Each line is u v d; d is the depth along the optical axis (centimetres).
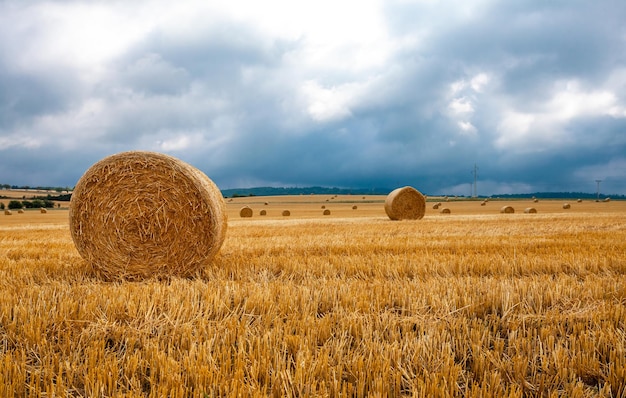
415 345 374
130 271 790
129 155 803
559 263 721
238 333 402
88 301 491
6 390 305
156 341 387
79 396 314
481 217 2581
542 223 1889
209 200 803
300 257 855
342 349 370
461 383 342
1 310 450
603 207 5147
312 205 7025
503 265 721
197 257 800
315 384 309
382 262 761
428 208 5122
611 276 640
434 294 517
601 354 374
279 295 522
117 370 335
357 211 4809
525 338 396
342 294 529
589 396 323
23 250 1005
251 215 3831
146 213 792
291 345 382
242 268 745
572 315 451
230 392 300
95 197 798
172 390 300
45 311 449
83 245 797
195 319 439
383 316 443
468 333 409
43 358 360
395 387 318
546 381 333
